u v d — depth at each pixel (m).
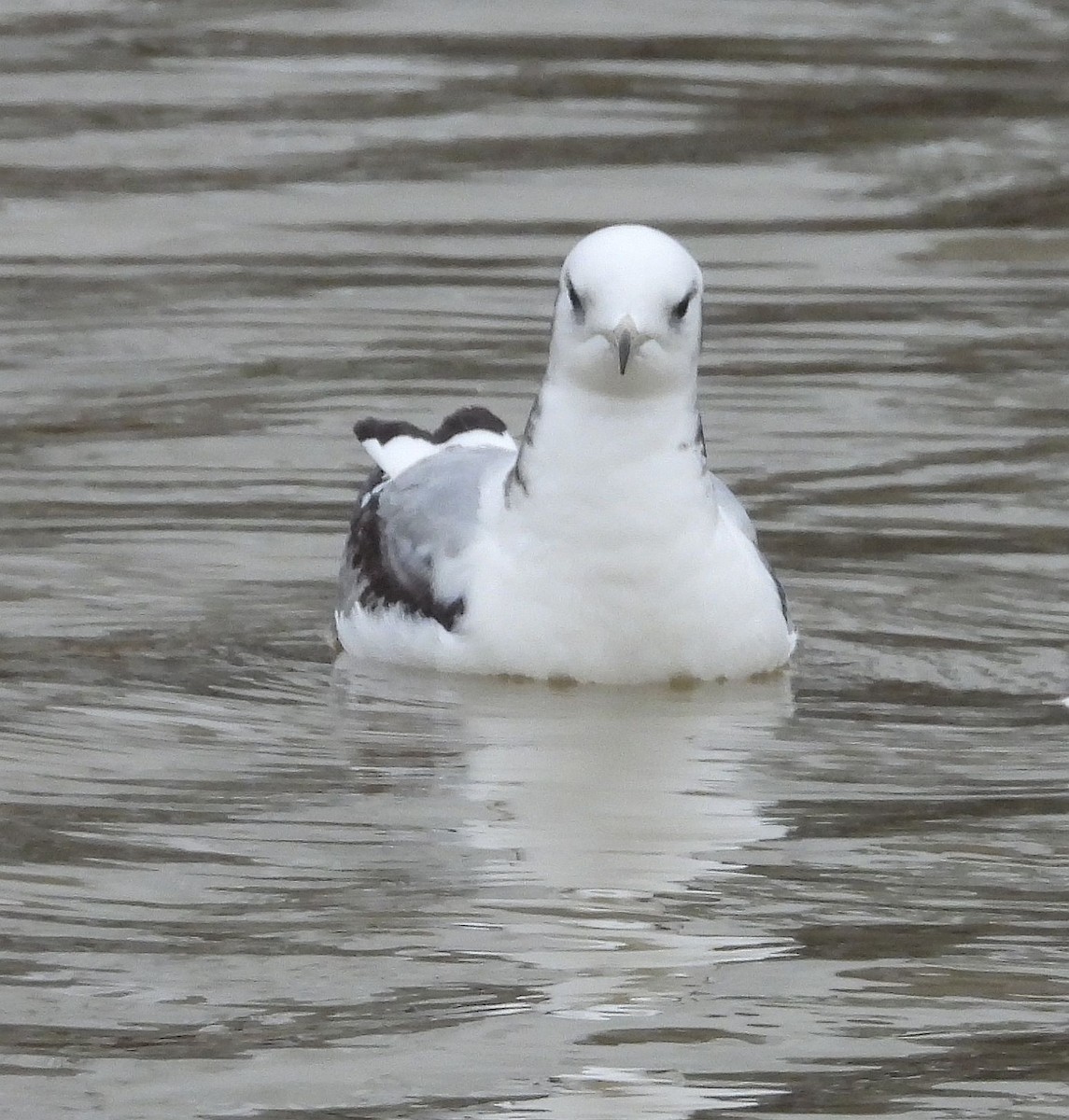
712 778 11.68
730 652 12.95
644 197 22.41
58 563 14.70
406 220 21.80
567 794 11.45
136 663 13.24
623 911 10.12
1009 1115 8.48
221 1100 8.54
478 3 28.03
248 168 23.02
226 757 11.89
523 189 22.59
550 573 12.79
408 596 13.24
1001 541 15.20
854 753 12.06
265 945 9.77
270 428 17.20
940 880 10.47
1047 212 22.17
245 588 14.45
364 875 10.46
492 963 9.59
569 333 12.56
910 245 21.38
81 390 17.88
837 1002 9.31
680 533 12.73
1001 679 13.20
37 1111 8.48
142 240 21.27
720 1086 8.65
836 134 24.12
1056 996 9.37
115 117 24.28
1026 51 26.80
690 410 12.71
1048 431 17.16
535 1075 8.70
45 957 9.65
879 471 16.39
